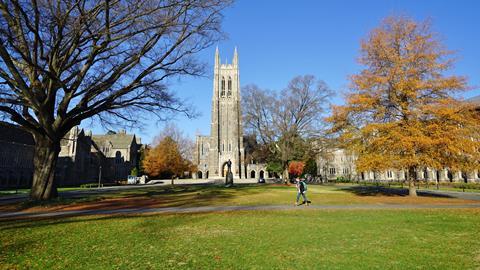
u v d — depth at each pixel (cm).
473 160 2238
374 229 1121
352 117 2591
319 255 783
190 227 1179
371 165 2291
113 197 2628
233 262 727
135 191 3694
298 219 1371
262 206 1947
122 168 9806
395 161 2267
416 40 2419
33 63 1741
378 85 2452
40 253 811
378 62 2545
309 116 4794
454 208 1798
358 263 716
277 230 1111
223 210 1730
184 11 1905
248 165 10450
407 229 1121
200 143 10988
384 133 2338
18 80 1783
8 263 727
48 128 2091
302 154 4888
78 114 2259
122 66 2080
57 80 1888
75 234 1053
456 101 2253
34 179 2150
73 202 2080
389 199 2383
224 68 10562
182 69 2302
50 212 1684
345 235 1018
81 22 1703
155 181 7819
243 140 9994
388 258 754
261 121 5072
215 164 9856
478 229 1119
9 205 2020
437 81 2331
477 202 2169
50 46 1802
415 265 700
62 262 734
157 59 2206
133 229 1141
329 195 2769
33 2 1605
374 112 2477
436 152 2227
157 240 958
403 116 2377
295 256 775
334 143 4250
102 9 1722
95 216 1498
